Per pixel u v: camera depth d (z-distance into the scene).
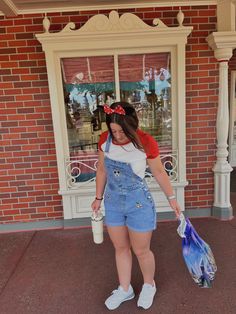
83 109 3.85
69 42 3.50
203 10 3.61
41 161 3.86
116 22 3.46
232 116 6.58
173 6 3.58
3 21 3.54
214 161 3.98
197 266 2.22
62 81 3.74
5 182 3.89
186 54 3.70
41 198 3.96
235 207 4.50
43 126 3.77
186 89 3.78
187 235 2.25
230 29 3.52
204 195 4.07
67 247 3.49
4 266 3.14
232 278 2.76
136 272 2.90
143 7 3.57
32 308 2.49
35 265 3.13
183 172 3.88
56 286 2.77
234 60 6.29
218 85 3.76
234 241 3.43
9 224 3.99
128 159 2.12
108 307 2.43
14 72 3.64
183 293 2.58
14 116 3.73
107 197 2.28
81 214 3.97
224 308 2.39
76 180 3.97
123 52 3.67
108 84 3.80
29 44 3.59
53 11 3.54
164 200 3.99
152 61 3.75
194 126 3.88
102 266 3.07
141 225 2.22
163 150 3.95
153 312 2.37
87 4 3.48
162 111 3.88
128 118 2.03
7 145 3.79
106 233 3.78
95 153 3.94
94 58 3.71
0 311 2.47
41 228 4.02
